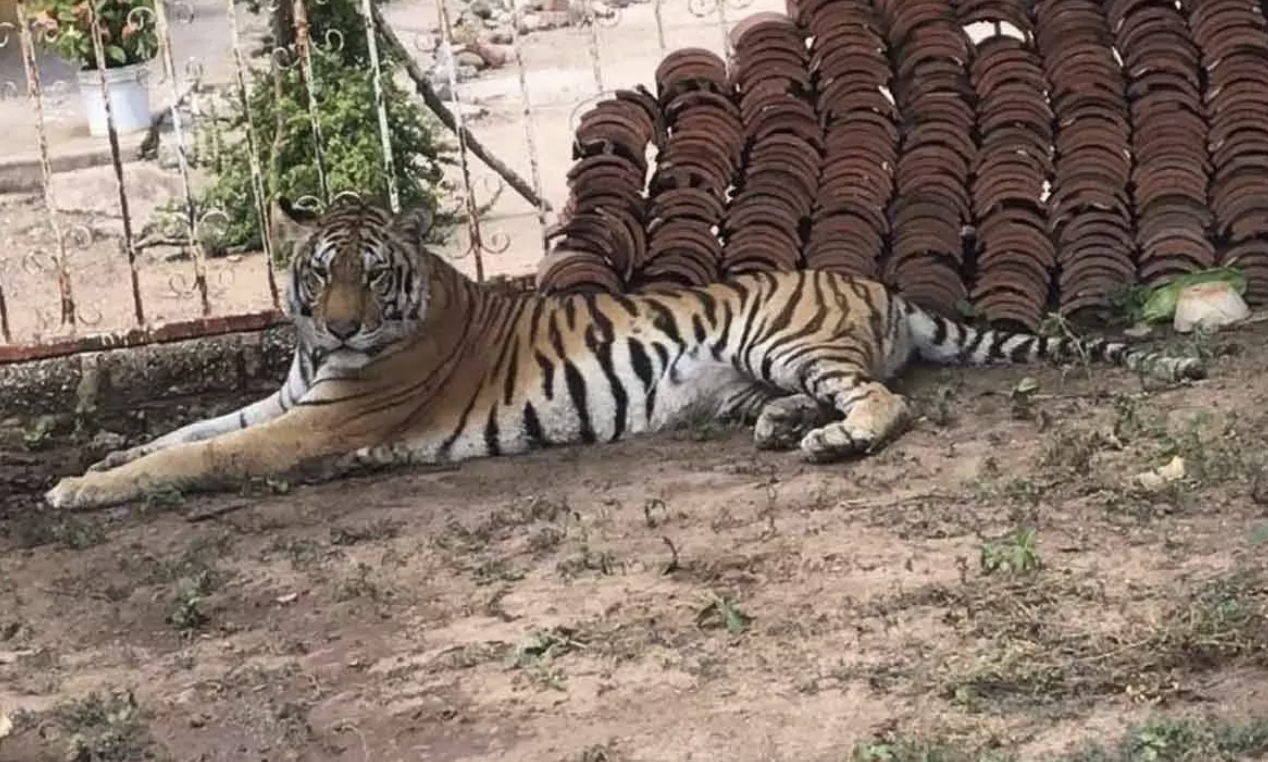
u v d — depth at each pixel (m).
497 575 5.96
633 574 5.86
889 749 4.52
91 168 11.55
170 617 5.83
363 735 4.96
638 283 7.95
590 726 4.88
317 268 7.18
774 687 5.00
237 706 5.19
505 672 5.25
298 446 7.19
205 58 13.88
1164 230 8.25
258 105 9.77
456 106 8.41
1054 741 4.56
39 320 8.77
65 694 5.37
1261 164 8.21
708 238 7.95
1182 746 4.44
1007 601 5.37
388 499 6.88
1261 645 4.95
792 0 8.16
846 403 7.07
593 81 13.38
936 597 5.45
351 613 5.78
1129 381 7.43
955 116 8.03
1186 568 5.52
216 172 10.38
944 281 8.16
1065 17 8.05
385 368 7.21
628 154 7.87
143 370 8.09
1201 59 8.16
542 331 7.48
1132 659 4.96
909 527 6.03
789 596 5.58
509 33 15.20
